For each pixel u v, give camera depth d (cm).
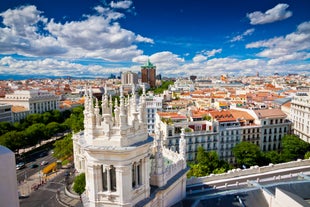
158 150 3091
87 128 2712
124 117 2534
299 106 14612
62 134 18412
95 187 2639
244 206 3594
